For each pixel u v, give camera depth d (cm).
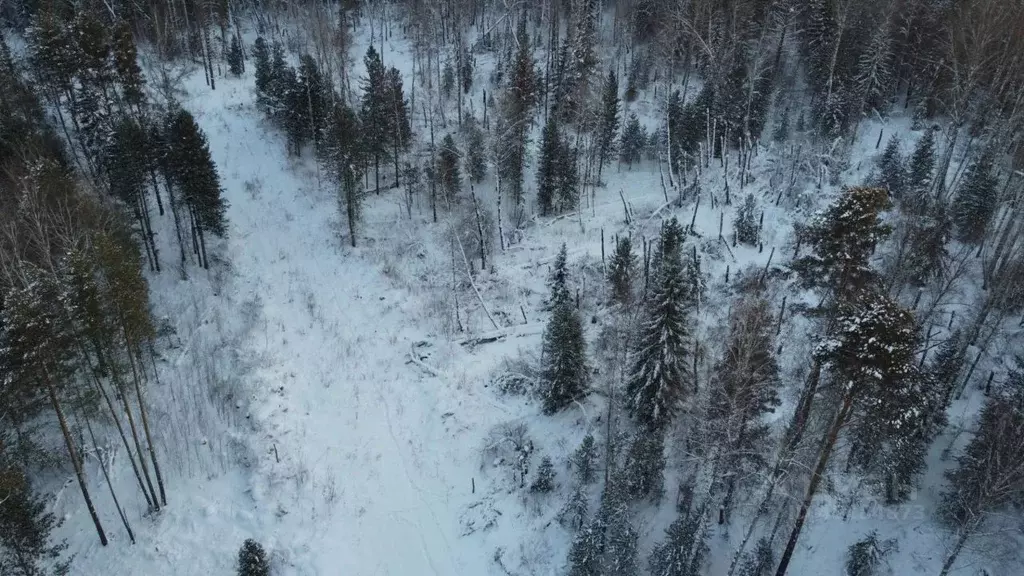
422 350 4291
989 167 4519
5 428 3234
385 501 3375
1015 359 3691
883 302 2375
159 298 4484
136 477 3306
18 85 5172
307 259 5047
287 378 3956
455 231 5269
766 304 3497
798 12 6475
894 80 6100
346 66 7325
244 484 3334
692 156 5856
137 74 5484
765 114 6116
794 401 3497
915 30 6031
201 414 3603
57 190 3797
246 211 5434
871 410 2572
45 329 2673
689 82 7031
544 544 3123
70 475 3325
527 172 6138
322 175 5872
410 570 3073
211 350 4031
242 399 3675
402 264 5047
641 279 4556
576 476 3347
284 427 3612
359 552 3134
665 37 6906
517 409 3853
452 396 3941
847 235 2952
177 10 7725
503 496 3366
